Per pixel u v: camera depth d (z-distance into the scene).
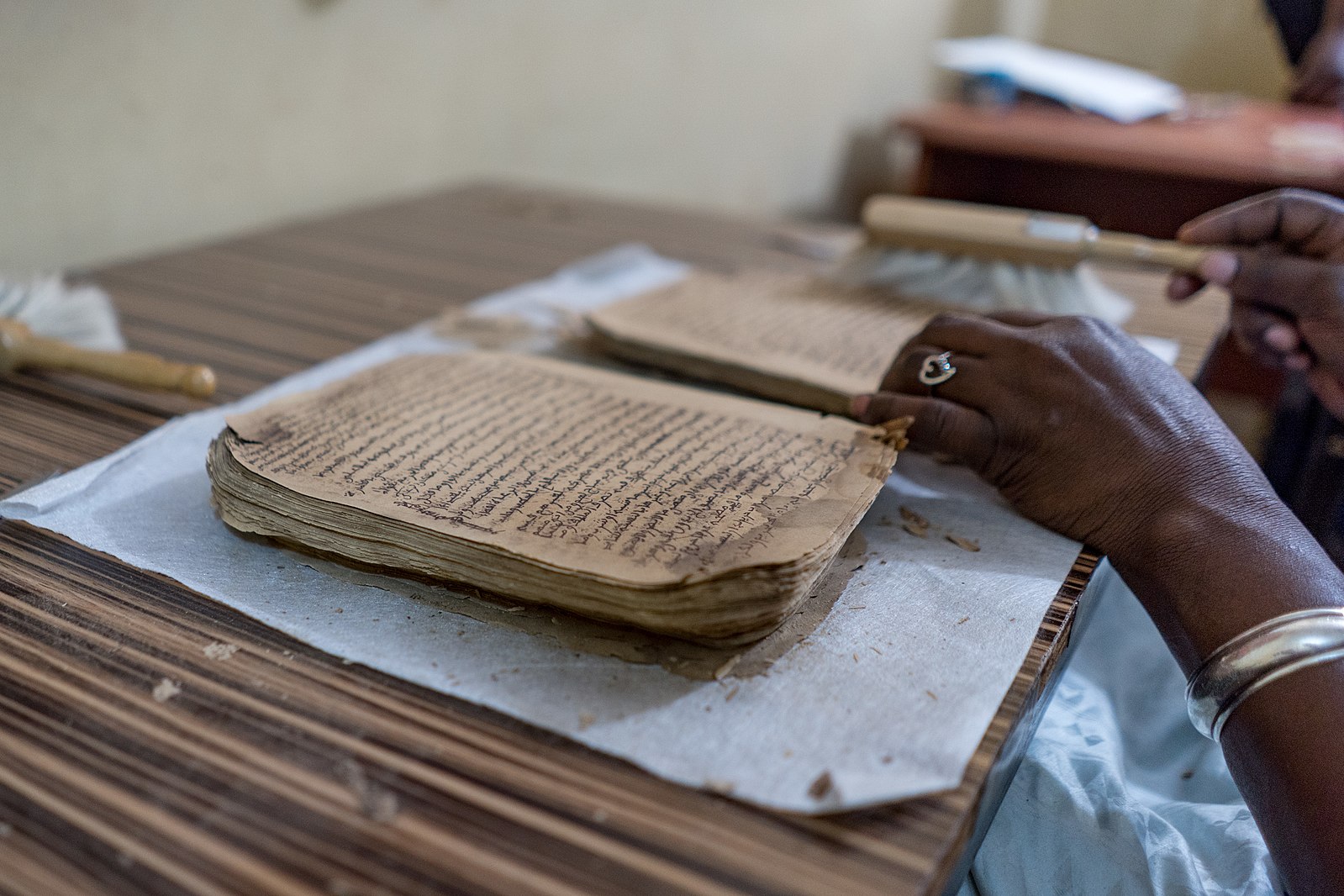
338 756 0.33
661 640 0.39
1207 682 0.42
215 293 0.81
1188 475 0.46
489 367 0.57
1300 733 0.38
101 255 0.92
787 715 0.35
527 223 1.09
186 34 0.94
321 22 1.08
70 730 0.34
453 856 0.30
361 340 0.72
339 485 0.42
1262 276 0.64
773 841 0.30
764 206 2.37
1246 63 2.10
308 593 0.42
